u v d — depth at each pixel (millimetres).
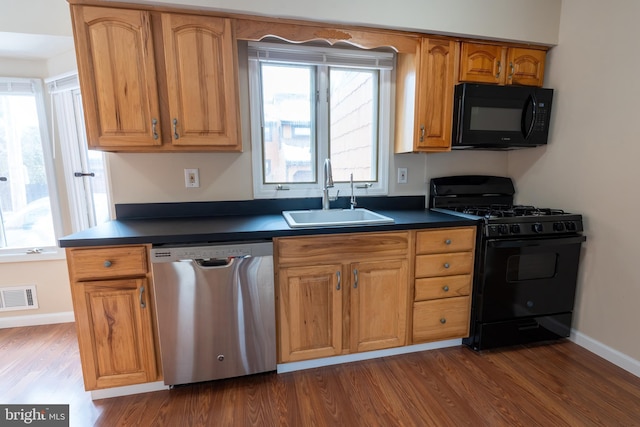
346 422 1442
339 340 1784
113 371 1551
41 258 2320
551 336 2080
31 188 2346
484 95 2016
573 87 2031
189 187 2014
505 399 1583
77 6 1509
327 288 1723
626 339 1814
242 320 1603
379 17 1800
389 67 2182
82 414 1492
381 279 1799
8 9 1831
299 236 1629
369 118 2293
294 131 2176
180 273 1496
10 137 2285
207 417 1472
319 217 2121
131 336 1536
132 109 1618
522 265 1964
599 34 1871
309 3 1702
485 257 1879
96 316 1490
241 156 2064
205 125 1698
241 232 1539
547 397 1597
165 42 1604
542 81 2195
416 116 2010
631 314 1784
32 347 2053
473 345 2012
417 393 1630
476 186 2414
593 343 1988
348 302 1770
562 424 1424
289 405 1546
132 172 1933
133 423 1439
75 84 2164
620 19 1766
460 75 2027
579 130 2008
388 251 1778
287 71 2111
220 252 1511
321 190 2230
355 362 1896
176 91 1646
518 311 1989
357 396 1607
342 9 1748
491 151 2508
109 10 1529
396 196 2352
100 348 1516
